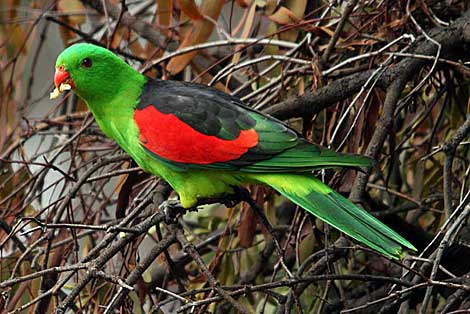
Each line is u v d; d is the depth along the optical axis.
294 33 10.77
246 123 8.69
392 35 10.08
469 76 9.41
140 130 8.92
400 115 11.87
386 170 11.85
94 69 8.95
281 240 11.42
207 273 7.78
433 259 7.86
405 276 8.53
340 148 9.08
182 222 11.16
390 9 10.30
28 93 12.24
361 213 8.01
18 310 7.75
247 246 10.23
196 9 10.61
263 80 11.53
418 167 10.73
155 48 12.04
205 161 8.69
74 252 9.46
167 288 10.96
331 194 8.25
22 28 12.95
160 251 8.18
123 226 8.70
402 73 9.41
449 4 10.56
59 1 12.47
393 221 10.94
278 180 8.47
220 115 8.76
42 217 12.05
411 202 10.77
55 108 11.62
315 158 8.27
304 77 10.49
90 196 11.55
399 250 7.59
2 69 11.93
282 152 8.47
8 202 10.85
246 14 10.95
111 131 9.30
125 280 8.01
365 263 10.34
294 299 7.91
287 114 9.34
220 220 12.12
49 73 15.27
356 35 10.03
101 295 9.88
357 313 10.19
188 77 12.73
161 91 9.11
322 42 10.76
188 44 10.69
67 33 12.56
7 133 11.90
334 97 9.37
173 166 8.82
